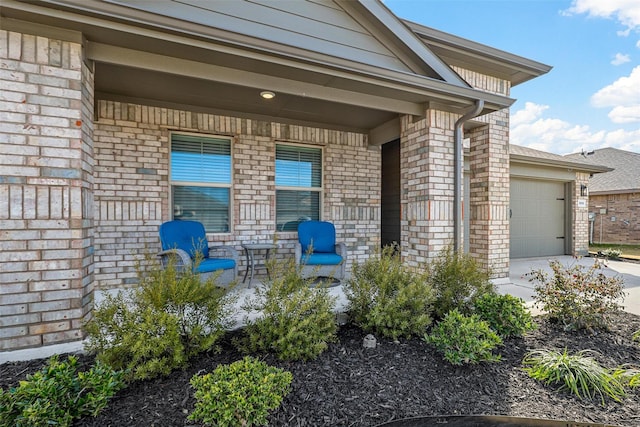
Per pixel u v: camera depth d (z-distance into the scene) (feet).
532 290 14.92
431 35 14.55
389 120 16.99
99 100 13.42
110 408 5.52
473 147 17.69
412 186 14.20
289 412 5.63
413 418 5.70
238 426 4.94
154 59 9.23
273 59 9.62
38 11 7.11
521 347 8.63
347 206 18.51
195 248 13.21
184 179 15.29
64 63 7.84
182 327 6.98
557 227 28.53
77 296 7.92
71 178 7.90
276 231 16.97
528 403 6.23
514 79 17.63
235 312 8.89
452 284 10.20
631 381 6.88
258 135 16.35
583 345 8.77
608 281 10.41
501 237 17.10
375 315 8.57
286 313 7.53
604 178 44.39
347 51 11.44
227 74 10.10
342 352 7.93
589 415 5.93
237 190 15.96
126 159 13.88
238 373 5.72
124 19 7.66
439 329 8.21
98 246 13.41
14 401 4.83
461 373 7.20
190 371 6.73
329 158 18.07
